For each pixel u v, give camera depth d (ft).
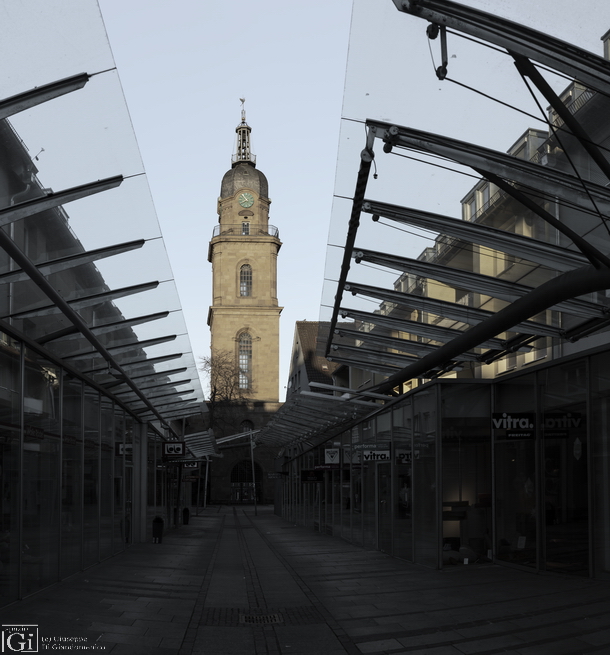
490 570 47.93
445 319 46.93
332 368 206.69
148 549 75.92
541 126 24.58
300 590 43.68
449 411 50.83
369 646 27.84
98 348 45.96
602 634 26.96
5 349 36.45
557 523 43.45
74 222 29.66
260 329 274.16
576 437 41.91
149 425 92.73
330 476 103.86
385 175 28.55
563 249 31.40
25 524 39.45
